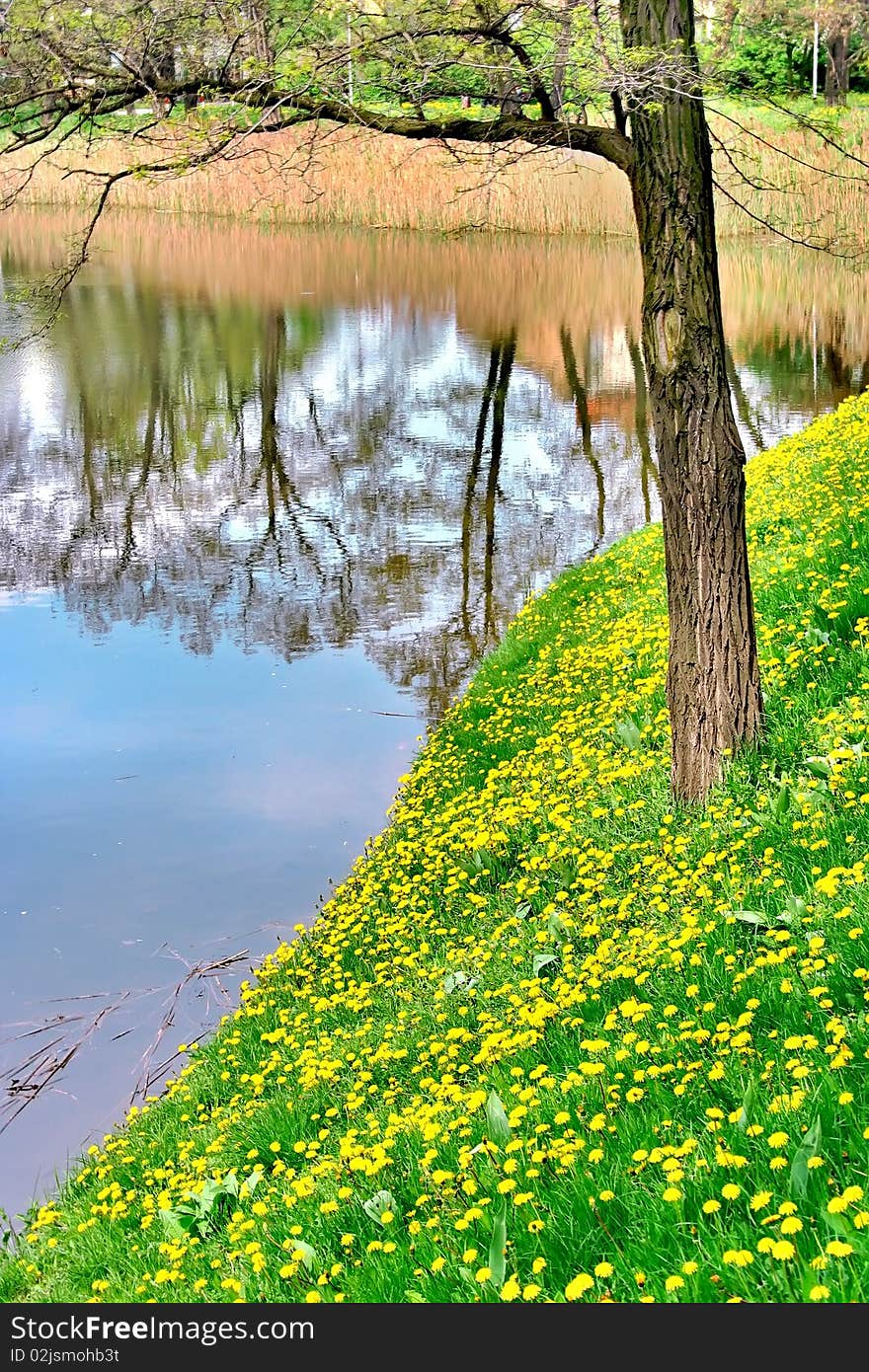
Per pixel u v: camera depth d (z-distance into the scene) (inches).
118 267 1771.7
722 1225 145.1
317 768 472.1
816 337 1254.9
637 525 755.4
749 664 290.2
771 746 286.4
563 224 1932.8
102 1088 306.5
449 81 277.1
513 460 911.0
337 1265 169.6
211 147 268.8
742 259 1726.1
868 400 666.2
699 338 279.1
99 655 589.3
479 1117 200.2
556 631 520.7
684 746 294.7
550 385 1127.6
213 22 264.4
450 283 1640.0
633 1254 148.0
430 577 684.1
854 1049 167.6
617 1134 174.7
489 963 267.4
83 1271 220.4
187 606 653.3
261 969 335.6
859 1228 132.5
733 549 285.7
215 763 477.4
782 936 203.8
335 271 1740.9
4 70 273.4
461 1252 164.2
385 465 906.7
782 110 290.0
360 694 540.7
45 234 2063.2
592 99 269.9
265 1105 250.2
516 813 336.5
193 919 374.0
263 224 2082.9
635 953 229.8
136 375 1161.4
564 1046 211.5
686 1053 188.9
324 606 646.5
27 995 342.6
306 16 259.8
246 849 412.8
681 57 263.3
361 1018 278.8
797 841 239.5
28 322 1344.7
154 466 911.0
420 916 315.6
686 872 249.6
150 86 272.4
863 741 268.2
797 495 498.0
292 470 899.4
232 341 1307.8
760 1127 153.2
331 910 353.4
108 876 399.2
